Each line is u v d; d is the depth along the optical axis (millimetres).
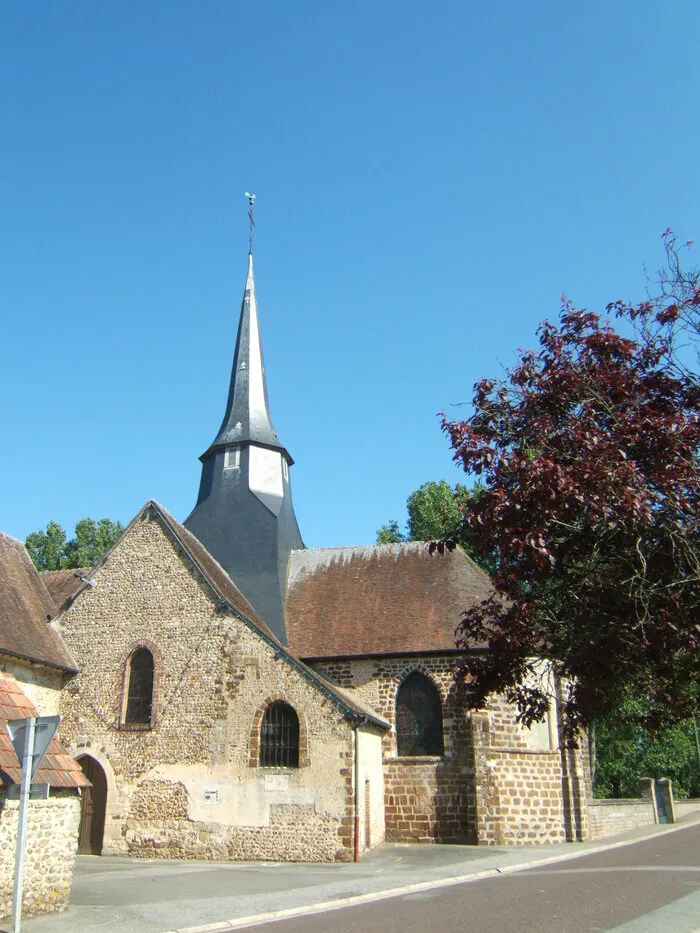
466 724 21688
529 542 8523
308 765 19500
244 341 29516
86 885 14781
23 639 20312
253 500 26281
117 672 21609
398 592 24844
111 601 22328
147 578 22281
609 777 42812
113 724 21109
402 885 14250
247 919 11523
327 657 23062
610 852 19641
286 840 19062
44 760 12758
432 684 22422
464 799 21156
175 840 19750
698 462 8758
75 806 12820
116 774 20672
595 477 8320
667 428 8578
